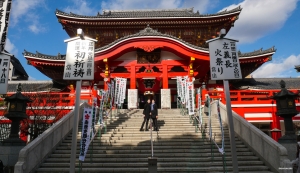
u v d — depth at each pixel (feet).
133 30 100.58
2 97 72.84
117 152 41.52
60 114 65.16
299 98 74.18
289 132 41.04
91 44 31.65
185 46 78.48
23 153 32.71
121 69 90.53
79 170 33.22
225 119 55.16
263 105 71.87
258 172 35.40
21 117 41.60
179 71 91.66
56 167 36.99
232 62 31.60
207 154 40.40
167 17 95.76
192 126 53.78
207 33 101.86
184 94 63.98
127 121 57.41
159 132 49.67
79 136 48.37
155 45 79.25
